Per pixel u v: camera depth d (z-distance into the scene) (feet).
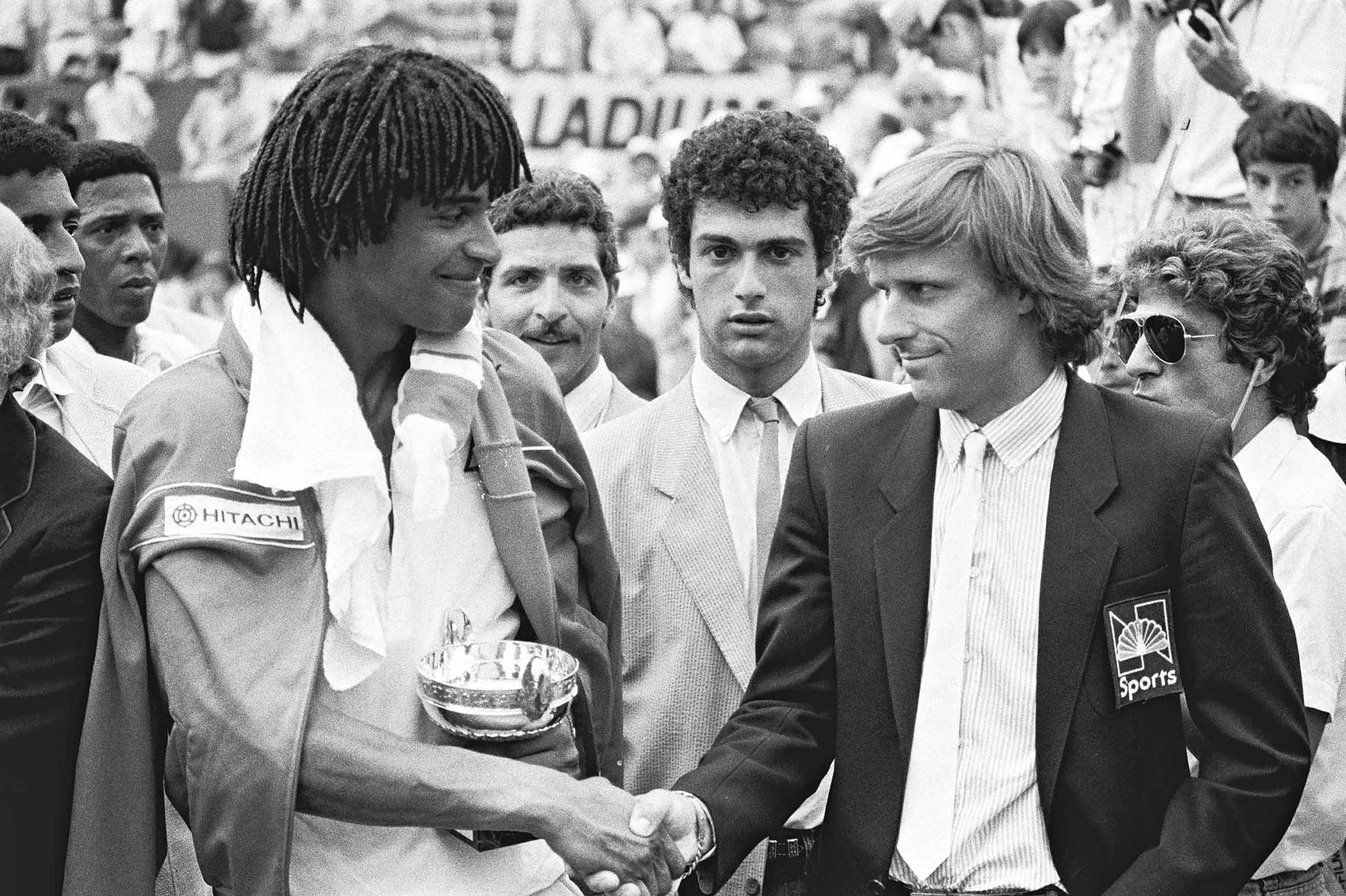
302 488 7.38
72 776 7.95
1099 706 7.86
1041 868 7.87
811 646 8.65
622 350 23.95
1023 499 8.15
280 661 7.32
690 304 11.53
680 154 10.51
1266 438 10.10
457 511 7.97
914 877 8.00
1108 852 7.84
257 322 7.72
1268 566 8.10
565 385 12.62
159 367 14.39
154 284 14.12
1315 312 10.20
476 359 8.02
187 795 7.68
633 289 26.73
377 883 7.74
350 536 7.42
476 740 7.63
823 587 8.63
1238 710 7.94
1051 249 7.98
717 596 10.15
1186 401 10.14
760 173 10.07
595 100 38.29
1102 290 8.32
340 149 7.36
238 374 7.64
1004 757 7.98
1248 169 15.43
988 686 8.02
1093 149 19.69
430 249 7.52
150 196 14.07
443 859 7.87
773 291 10.23
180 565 7.36
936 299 7.97
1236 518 8.00
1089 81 20.08
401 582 7.79
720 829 8.30
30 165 10.96
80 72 40.14
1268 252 10.05
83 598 7.97
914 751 8.09
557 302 12.32
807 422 8.91
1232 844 7.80
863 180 27.25
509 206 12.35
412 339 8.08
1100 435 8.16
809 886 8.65
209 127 39.29
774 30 37.42
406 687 7.80
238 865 7.23
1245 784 7.86
